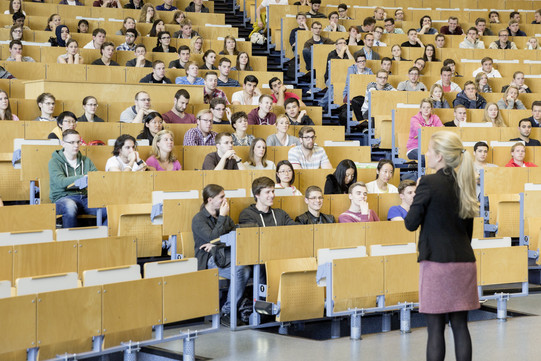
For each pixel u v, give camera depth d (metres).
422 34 12.77
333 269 5.07
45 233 4.94
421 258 3.71
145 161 7.02
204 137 7.63
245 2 13.90
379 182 7.08
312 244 5.51
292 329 5.50
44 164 6.52
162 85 8.62
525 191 6.83
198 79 9.35
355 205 6.27
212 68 10.47
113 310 4.14
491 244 5.89
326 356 4.58
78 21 11.52
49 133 7.22
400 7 15.18
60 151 6.41
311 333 5.59
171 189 6.35
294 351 4.70
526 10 15.50
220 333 5.18
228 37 11.06
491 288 6.68
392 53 11.38
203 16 12.81
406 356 4.58
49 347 3.93
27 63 9.08
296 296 5.18
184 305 4.49
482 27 13.66
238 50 11.45
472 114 9.42
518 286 6.84
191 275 4.54
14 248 4.54
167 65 10.58
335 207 6.43
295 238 5.42
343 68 10.51
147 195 6.26
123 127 7.50
